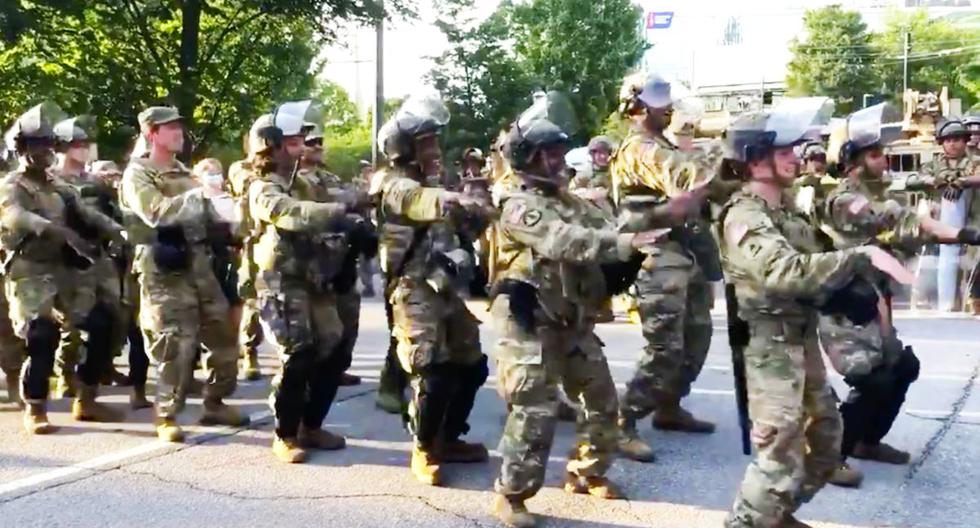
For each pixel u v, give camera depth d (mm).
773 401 4062
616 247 4359
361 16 21453
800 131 4145
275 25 21953
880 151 5336
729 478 5473
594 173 9867
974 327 10297
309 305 5746
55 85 19844
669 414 6457
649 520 4816
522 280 4699
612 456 5129
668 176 5414
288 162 5844
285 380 5730
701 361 6270
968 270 11328
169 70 21031
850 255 3867
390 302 5461
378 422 6789
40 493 5254
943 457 5816
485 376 5719
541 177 4715
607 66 31844
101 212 6844
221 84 21500
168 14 20422
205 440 6305
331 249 5715
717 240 4297
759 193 4223
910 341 9469
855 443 5293
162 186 6168
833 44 45062
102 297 6742
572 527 4727
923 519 4836
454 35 23047
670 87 5637
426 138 5391
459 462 5801
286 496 5199
